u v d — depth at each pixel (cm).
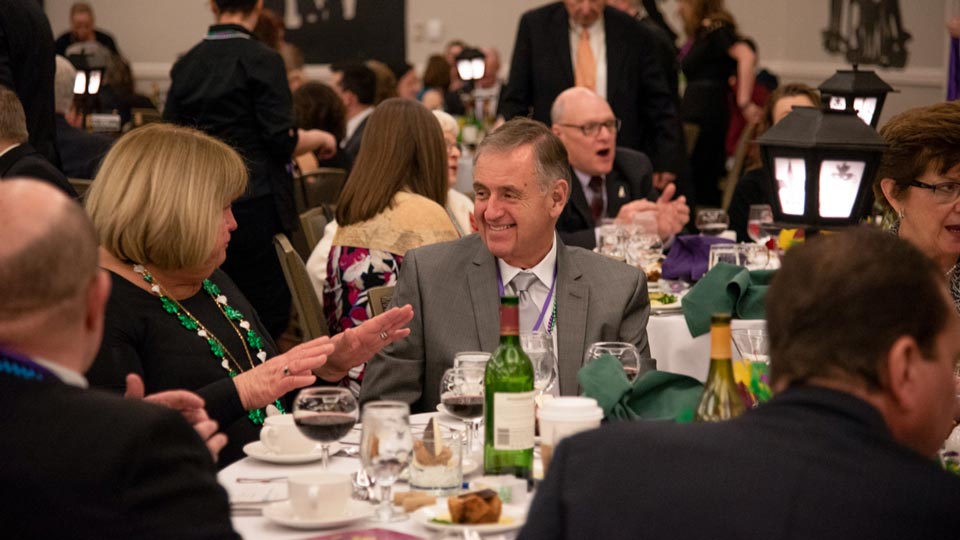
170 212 274
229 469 232
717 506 136
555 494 146
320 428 216
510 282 303
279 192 604
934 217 303
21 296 154
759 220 523
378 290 353
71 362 159
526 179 293
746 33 1120
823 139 278
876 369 139
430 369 301
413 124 414
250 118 598
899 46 1013
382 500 203
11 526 148
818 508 133
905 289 140
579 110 531
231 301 305
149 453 153
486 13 1261
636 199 554
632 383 229
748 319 327
